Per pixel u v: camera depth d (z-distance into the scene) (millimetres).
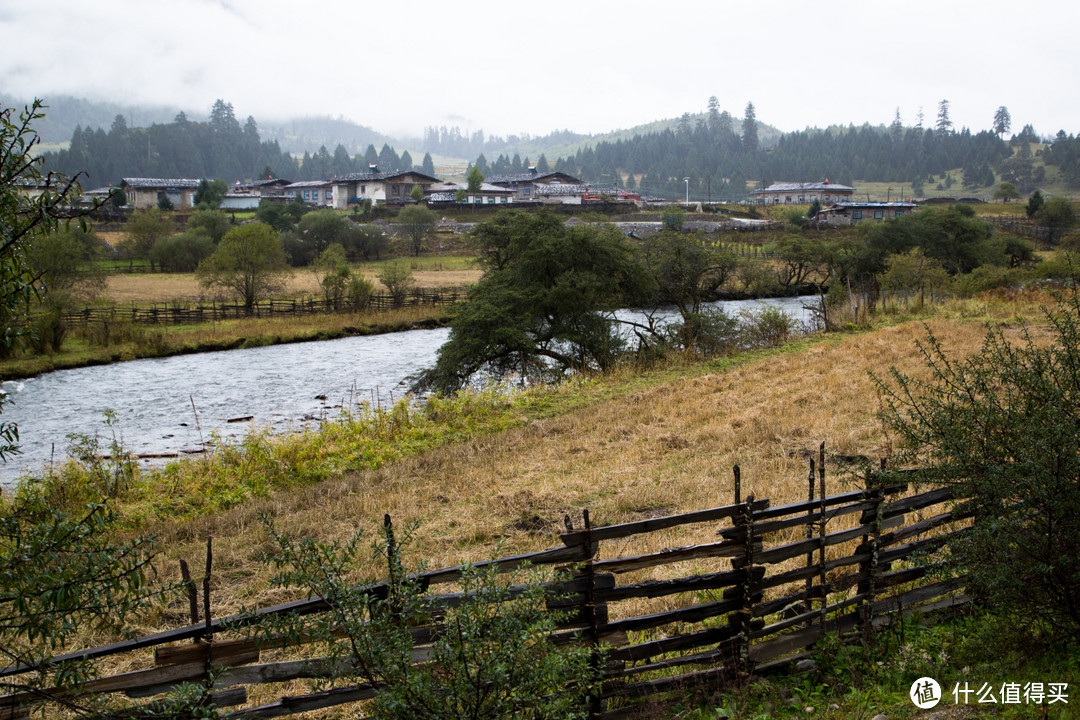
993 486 5938
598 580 5695
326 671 4871
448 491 12219
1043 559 5719
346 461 14719
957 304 31734
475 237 31734
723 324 29797
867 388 17797
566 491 11734
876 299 35000
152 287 64375
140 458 19531
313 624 4875
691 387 19922
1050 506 5625
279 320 49219
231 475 14086
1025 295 32438
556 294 27672
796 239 59438
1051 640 5957
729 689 6105
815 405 16531
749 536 6180
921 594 7125
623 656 5918
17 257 4461
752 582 6230
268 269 53062
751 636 6344
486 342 27141
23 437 22938
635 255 31250
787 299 57281
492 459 14102
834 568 7016
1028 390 6246
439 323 51531
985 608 6934
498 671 4160
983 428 6309
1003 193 168750
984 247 58625
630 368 24422
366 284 54531
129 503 12742
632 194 155625
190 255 78750
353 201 136500
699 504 10711
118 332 41188
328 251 70250
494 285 29047
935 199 160375
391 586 4766
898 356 21500
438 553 9477
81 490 12789
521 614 4637
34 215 4500
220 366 36375
